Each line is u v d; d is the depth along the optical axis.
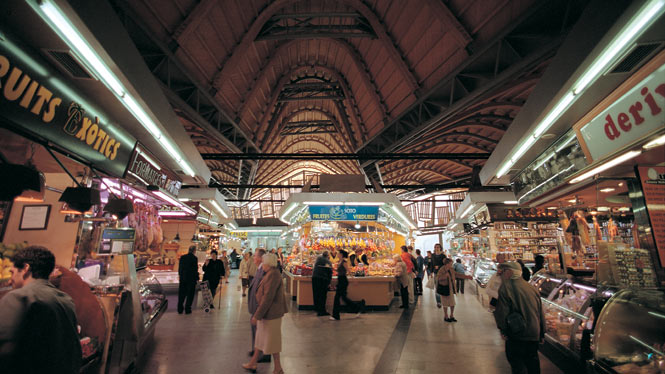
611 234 3.82
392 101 13.78
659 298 2.54
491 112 13.38
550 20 7.67
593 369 2.69
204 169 6.34
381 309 6.80
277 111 18.58
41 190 2.50
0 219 3.17
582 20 2.47
